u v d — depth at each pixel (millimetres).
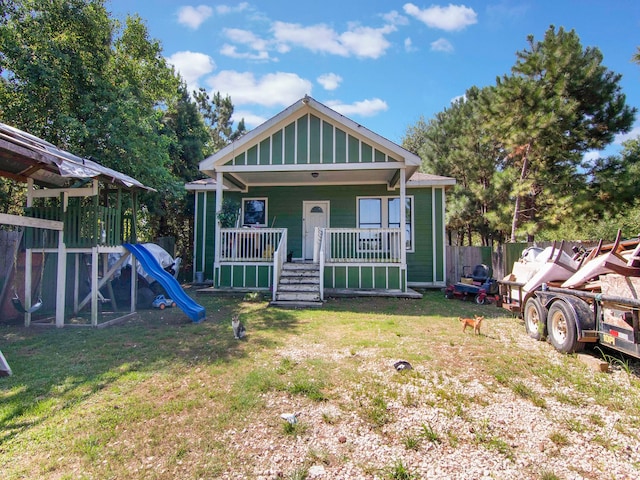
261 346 5223
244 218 13250
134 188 8195
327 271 10289
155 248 10492
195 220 13406
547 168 13914
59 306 6656
